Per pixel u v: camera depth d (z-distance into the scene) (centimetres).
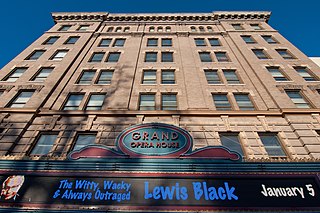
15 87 1688
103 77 1853
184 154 1055
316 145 1201
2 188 947
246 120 1402
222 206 872
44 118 1412
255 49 2216
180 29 2739
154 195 905
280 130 1325
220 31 2644
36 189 944
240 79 1820
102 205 879
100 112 1438
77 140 1303
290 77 1780
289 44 2317
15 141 1241
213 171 993
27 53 2169
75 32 2595
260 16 2948
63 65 1944
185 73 1859
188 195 904
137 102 1566
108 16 2989
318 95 1591
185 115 1431
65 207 879
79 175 984
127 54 2152
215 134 1310
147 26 2838
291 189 930
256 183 951
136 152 1066
